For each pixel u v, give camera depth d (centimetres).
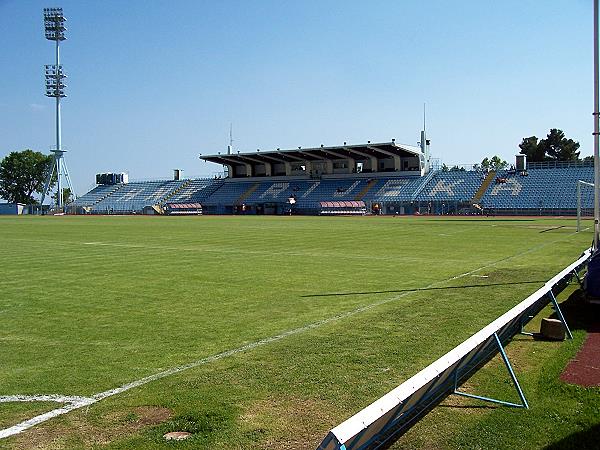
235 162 8794
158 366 691
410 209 7069
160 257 1961
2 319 964
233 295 1184
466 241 2619
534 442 469
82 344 799
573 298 1095
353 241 2659
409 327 871
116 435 490
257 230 3688
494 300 1091
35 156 12812
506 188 6856
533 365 672
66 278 1451
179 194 9350
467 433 488
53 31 9412
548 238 2781
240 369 671
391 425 474
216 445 465
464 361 566
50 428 507
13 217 7394
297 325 900
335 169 8338
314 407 546
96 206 9644
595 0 1198
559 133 10494
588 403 548
